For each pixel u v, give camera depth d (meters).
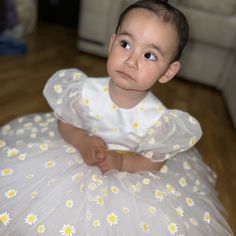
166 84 2.21
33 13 2.76
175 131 0.72
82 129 0.77
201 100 2.06
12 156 0.72
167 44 0.63
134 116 0.72
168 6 0.65
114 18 2.26
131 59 0.62
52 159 0.71
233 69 2.10
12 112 1.36
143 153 0.74
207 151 1.43
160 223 0.64
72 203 0.62
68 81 0.75
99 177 0.68
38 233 0.58
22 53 2.19
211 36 2.12
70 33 3.02
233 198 1.12
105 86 0.73
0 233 0.59
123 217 0.62
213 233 0.70
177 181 0.75
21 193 0.64
